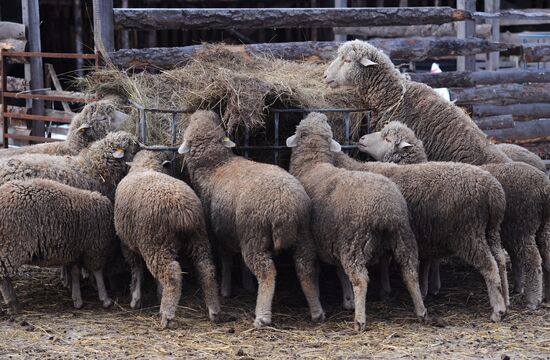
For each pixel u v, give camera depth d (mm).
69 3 19672
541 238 8844
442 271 10203
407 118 10211
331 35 20188
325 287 9547
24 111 15617
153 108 9711
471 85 14906
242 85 9211
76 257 8461
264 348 7305
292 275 9836
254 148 9453
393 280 9820
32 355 7082
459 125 9945
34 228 8102
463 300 9008
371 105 10352
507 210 8703
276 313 8484
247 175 8289
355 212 7840
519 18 15375
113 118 10109
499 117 15266
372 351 7199
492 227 8391
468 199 8180
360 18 13320
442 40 14328
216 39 20328
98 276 8680
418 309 8023
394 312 8508
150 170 8703
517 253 8758
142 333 7758
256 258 7980
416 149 9344
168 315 7910
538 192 8648
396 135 9375
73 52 19922
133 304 8570
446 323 8086
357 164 9016
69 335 7656
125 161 9227
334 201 8031
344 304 8680
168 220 7887
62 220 8227
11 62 16469
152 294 9078
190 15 12031
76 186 9016
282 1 20734
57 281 9688
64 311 8523
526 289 8672
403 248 7902
